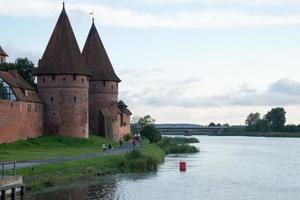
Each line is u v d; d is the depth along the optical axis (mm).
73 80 106812
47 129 106125
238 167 91062
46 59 108062
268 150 149625
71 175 65688
